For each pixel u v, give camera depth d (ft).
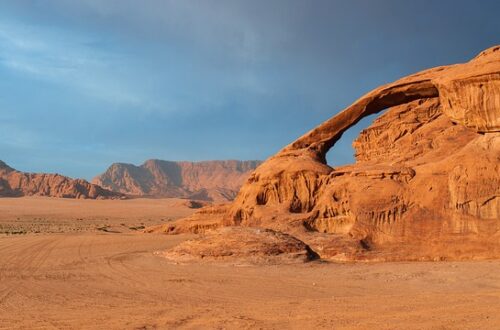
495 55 78.18
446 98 84.79
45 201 454.40
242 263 79.15
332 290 56.85
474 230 74.08
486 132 79.51
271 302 49.83
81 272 76.38
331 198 94.63
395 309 42.09
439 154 91.71
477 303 42.96
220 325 38.58
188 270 75.72
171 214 377.09
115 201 518.78
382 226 82.74
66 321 42.19
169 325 39.22
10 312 47.62
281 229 94.22
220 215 154.30
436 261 74.23
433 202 79.15
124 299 54.24
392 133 144.36
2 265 83.66
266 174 112.27
